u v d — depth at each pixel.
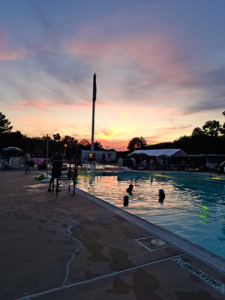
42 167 16.48
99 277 2.23
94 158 20.02
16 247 2.90
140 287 2.08
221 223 5.16
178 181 14.22
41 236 3.32
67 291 1.98
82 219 4.27
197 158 29.86
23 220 4.09
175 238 3.39
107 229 3.73
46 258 2.61
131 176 17.28
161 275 2.30
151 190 10.20
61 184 9.12
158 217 5.55
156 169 24.31
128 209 6.26
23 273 2.26
